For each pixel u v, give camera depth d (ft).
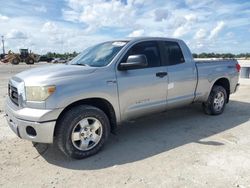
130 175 11.64
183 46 18.61
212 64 20.45
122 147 14.93
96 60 15.51
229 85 22.13
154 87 16.24
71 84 12.87
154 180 11.14
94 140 13.87
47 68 14.46
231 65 22.20
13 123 13.23
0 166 12.64
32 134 12.59
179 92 17.97
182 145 15.03
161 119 20.52
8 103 14.34
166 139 16.11
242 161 12.75
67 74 13.16
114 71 14.49
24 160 13.30
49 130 12.32
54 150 14.49
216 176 11.33
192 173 11.64
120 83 14.60
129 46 15.56
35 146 15.06
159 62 16.80
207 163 12.58
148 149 14.57
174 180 11.08
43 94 12.20
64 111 13.03
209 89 20.33
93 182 11.12
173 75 17.33
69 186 10.83
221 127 18.30
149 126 18.83
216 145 14.88
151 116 21.35
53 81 12.50
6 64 150.82
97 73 13.92
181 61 18.22
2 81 51.08
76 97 12.92
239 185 10.59
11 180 11.35
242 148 14.39
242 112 22.50
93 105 14.53
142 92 15.67
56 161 13.20
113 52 15.35
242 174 11.46
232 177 11.23
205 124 19.07
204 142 15.42
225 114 21.83
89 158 13.53
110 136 16.81
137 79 15.34
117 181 11.14
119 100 14.69
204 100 20.39
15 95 13.66
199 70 19.19
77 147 13.21
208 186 10.55
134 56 14.37
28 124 12.32
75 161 13.20
